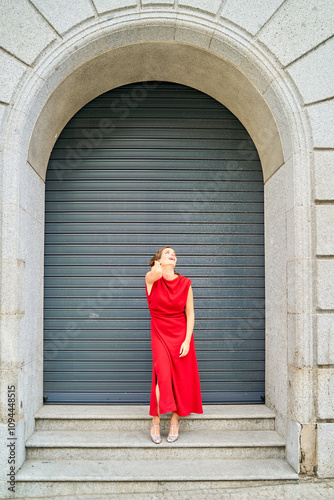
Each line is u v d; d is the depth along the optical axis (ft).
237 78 12.15
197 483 10.12
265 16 11.22
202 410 11.50
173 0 11.22
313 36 11.13
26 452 10.94
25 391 10.90
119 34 11.31
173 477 10.06
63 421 11.86
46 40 10.99
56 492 10.00
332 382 10.49
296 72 11.11
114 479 10.00
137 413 12.13
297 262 10.68
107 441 11.04
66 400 13.11
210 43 11.48
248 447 11.07
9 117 10.68
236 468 10.53
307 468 10.32
